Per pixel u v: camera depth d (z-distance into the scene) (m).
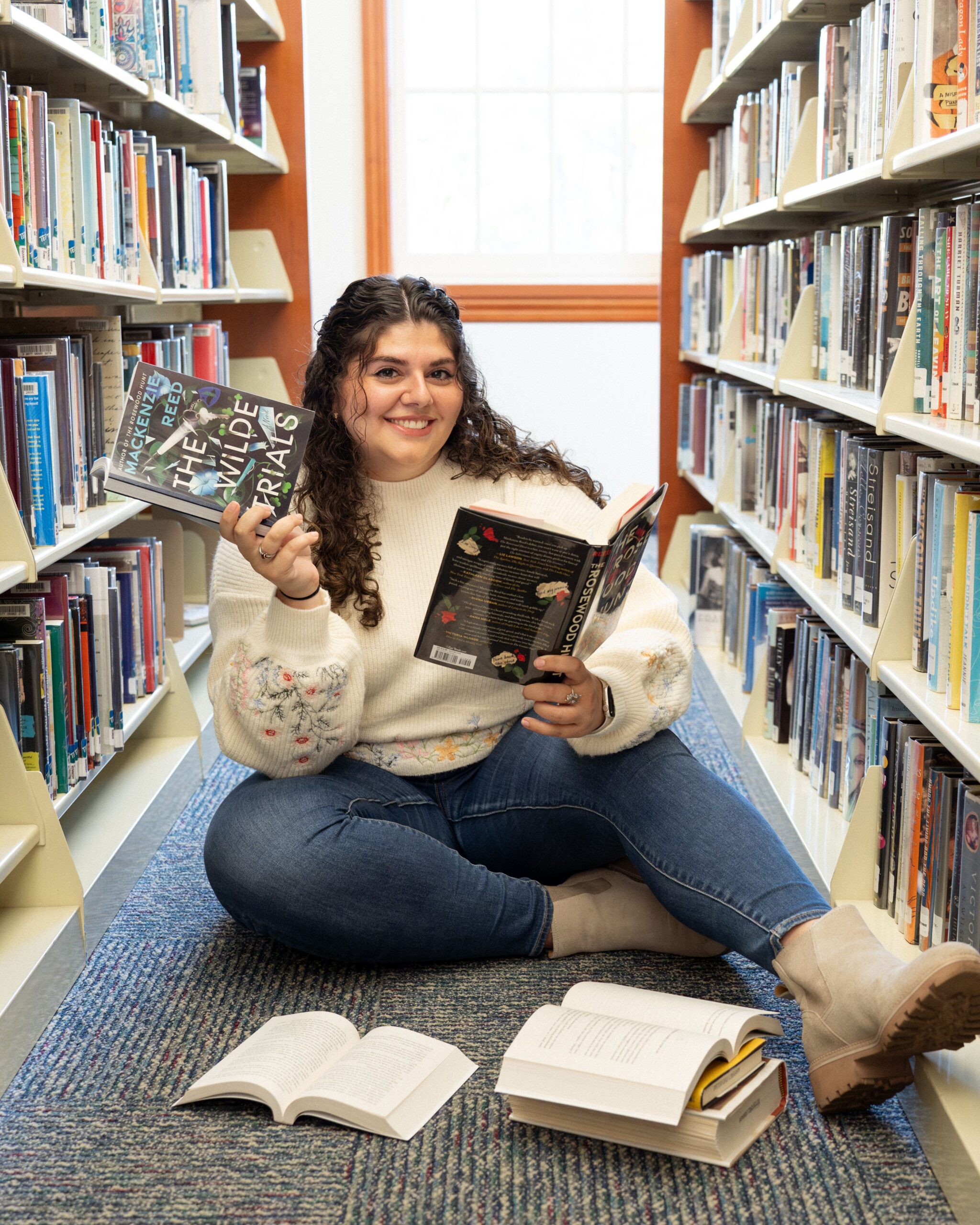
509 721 1.66
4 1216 1.11
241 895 1.50
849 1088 1.20
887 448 1.81
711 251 3.63
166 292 2.41
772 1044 1.40
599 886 1.63
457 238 4.72
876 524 1.77
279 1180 1.16
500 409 4.85
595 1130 1.20
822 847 1.80
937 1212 1.12
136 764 2.21
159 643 2.30
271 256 3.69
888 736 1.62
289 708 1.46
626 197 4.70
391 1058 1.31
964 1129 1.11
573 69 4.61
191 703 2.37
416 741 1.63
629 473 4.91
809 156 2.26
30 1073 1.36
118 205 2.20
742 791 2.31
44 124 1.75
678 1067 1.14
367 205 4.61
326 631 1.45
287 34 3.58
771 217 2.98
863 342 1.96
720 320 3.39
